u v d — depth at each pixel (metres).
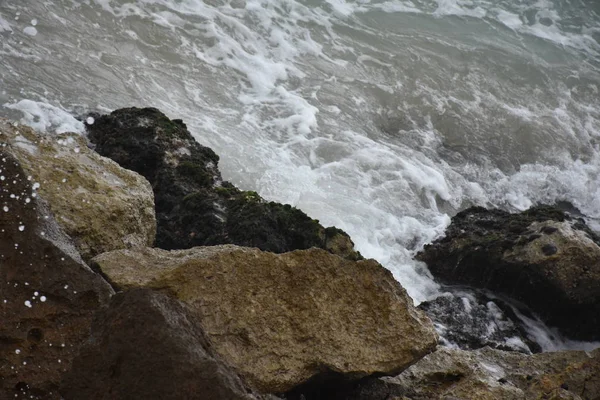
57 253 6.33
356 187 12.59
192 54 13.96
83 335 6.28
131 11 14.10
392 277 7.80
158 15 14.30
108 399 5.42
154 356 5.40
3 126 8.36
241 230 9.62
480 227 11.82
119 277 7.22
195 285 7.26
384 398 7.64
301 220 10.05
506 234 11.36
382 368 7.40
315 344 7.32
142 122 10.66
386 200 12.59
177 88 13.17
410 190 12.97
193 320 5.70
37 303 6.23
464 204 13.49
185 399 5.37
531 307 11.04
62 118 11.35
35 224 6.33
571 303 10.76
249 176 11.96
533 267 10.81
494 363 8.60
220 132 12.52
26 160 8.14
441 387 8.06
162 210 10.02
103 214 8.11
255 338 7.20
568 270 10.73
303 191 12.11
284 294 7.43
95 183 8.33
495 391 7.96
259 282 7.41
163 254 7.68
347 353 7.36
